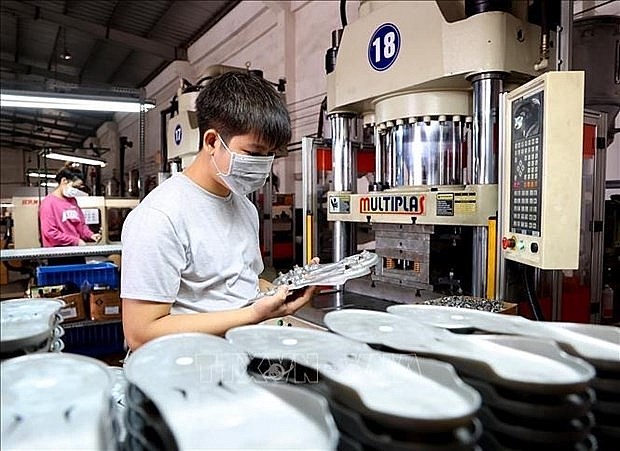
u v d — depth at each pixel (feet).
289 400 1.48
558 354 1.69
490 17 5.49
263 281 4.46
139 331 3.02
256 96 3.35
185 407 1.43
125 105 9.73
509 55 5.58
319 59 16.78
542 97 4.27
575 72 4.12
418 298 6.28
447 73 5.71
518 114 4.82
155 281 3.10
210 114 3.39
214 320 2.97
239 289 3.76
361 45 6.86
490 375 1.59
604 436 1.80
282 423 1.37
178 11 23.12
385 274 6.88
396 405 1.35
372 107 7.48
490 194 5.55
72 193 14.83
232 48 22.84
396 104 6.47
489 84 5.60
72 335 12.83
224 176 3.47
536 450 1.52
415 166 6.47
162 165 16.34
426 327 1.99
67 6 23.71
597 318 6.95
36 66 33.86
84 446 1.28
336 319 2.10
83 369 1.69
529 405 1.51
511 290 5.55
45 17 23.08
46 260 14.93
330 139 9.09
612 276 7.69
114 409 1.66
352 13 14.92
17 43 29.60
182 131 13.12
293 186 18.52
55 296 12.15
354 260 3.41
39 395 1.51
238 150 3.38
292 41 18.24
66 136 48.80
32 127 43.88
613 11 8.77
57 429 1.34
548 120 4.18
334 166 7.97
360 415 1.42
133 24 25.07
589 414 1.64
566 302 6.79
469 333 2.03
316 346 1.79
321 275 3.20
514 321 2.12
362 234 10.92
